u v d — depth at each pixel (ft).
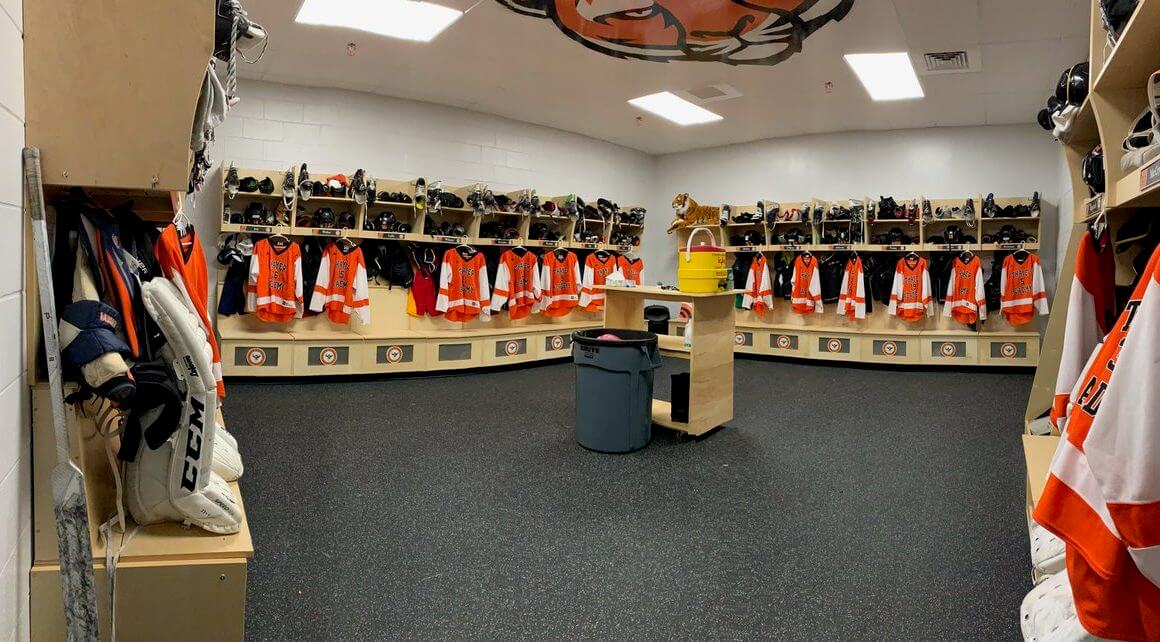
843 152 26.78
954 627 6.52
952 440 13.93
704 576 7.62
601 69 18.56
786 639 6.31
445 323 22.20
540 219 25.45
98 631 4.62
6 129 4.24
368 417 15.03
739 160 29.01
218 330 18.85
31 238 4.75
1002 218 23.53
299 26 15.71
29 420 4.74
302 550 8.10
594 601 7.02
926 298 24.03
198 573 5.07
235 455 7.87
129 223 7.05
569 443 13.23
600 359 12.37
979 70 17.97
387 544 8.35
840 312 25.48
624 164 29.63
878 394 19.21
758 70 18.38
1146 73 5.30
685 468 11.77
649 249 31.35
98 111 4.93
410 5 14.37
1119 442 3.28
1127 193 5.12
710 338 13.75
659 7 14.21
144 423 5.31
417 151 22.47
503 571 7.68
